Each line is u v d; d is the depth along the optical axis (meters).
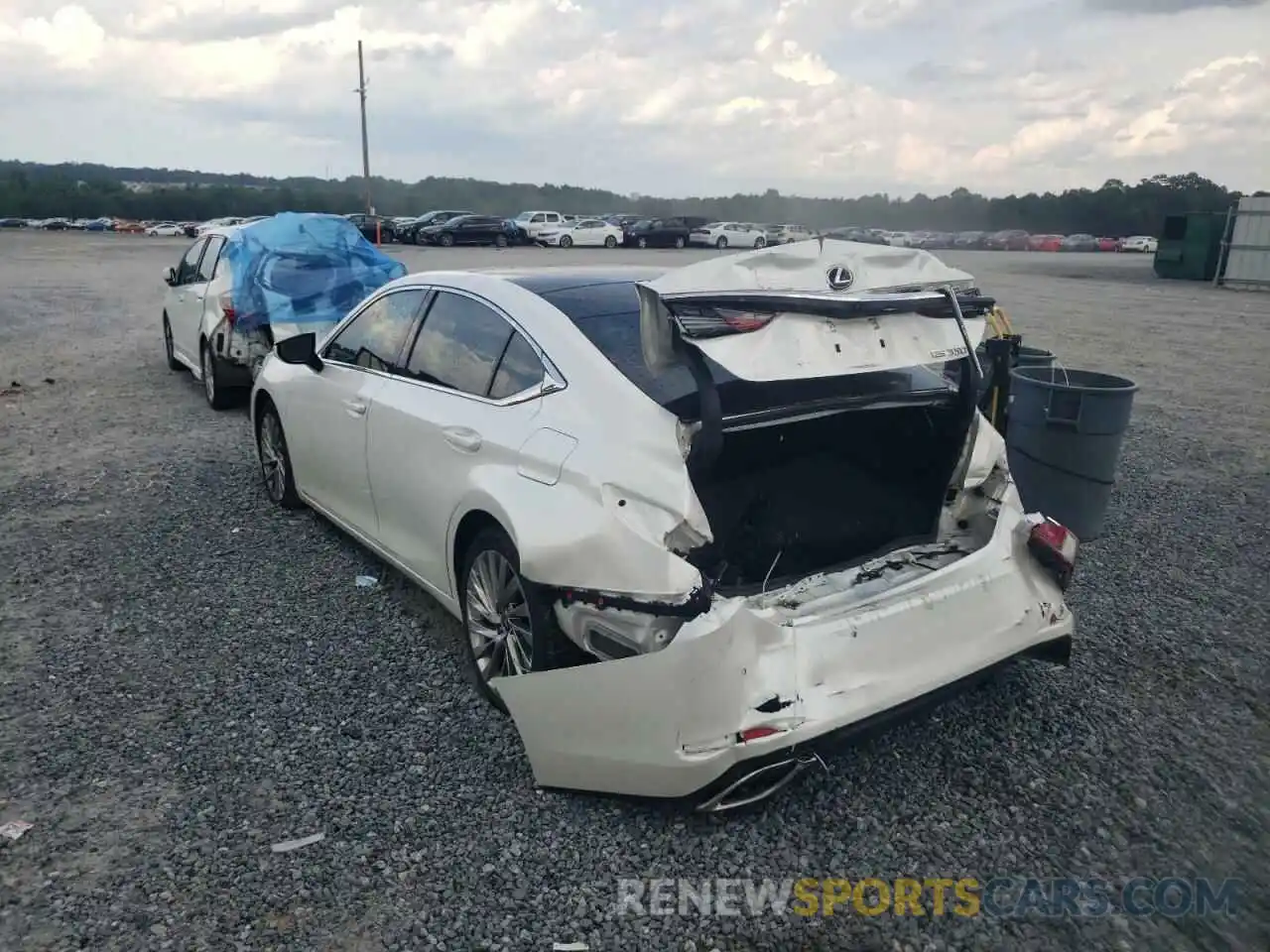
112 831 3.07
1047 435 5.71
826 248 3.13
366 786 3.33
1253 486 7.12
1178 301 23.06
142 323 15.75
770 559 3.38
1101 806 3.27
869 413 3.68
